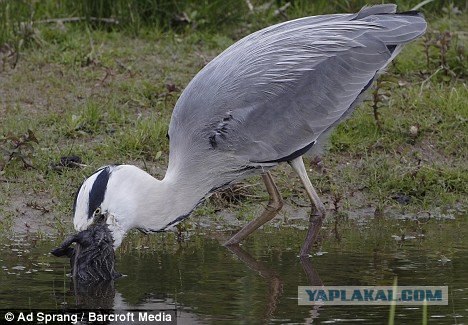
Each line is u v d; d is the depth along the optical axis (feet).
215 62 41.42
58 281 36.29
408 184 49.01
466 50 60.03
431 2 66.90
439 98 54.85
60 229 43.50
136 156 49.52
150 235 43.86
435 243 41.57
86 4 64.28
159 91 55.67
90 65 59.36
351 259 39.04
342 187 48.78
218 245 41.86
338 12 66.28
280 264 38.47
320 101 41.22
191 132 39.65
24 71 58.13
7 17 61.67
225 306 33.17
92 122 51.98
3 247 41.06
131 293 34.81
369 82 42.09
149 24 64.85
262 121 40.32
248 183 48.73
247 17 65.77
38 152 49.03
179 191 39.29
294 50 41.50
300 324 31.19
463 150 51.78
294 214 46.93
